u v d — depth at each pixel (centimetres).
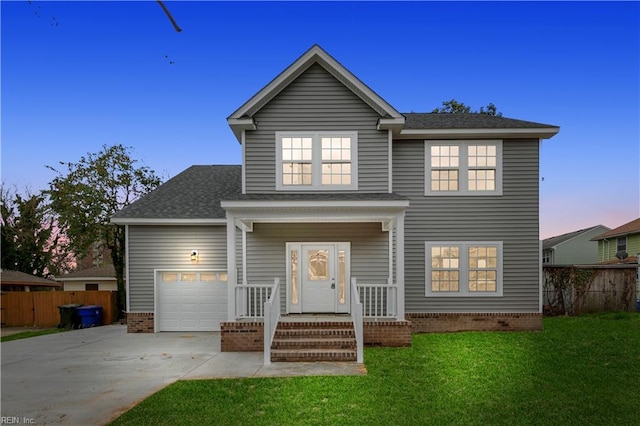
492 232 1215
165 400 609
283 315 1134
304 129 1137
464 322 1207
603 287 1540
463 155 1224
